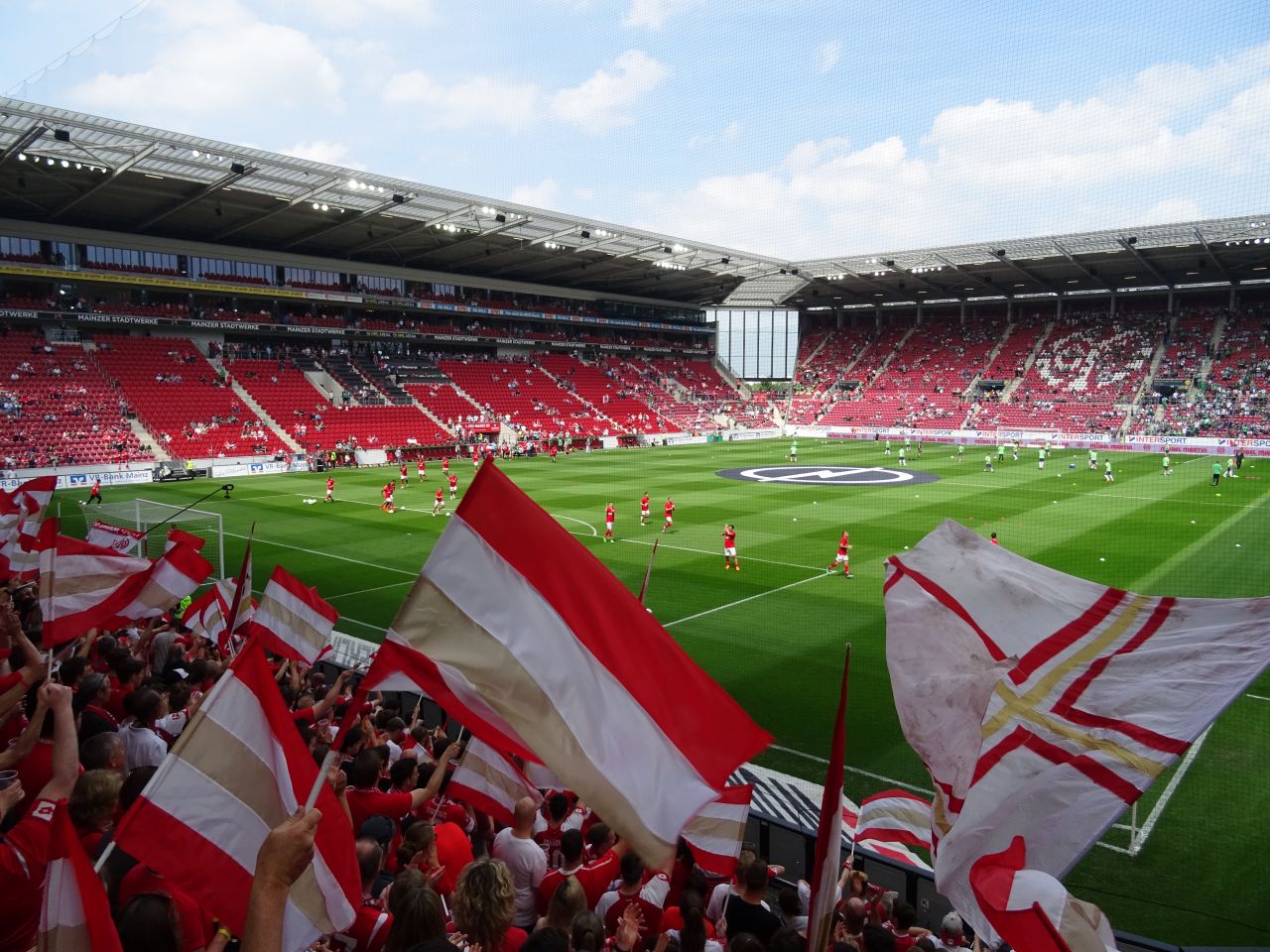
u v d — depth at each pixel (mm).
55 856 2893
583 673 4117
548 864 6633
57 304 50750
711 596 21141
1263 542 27125
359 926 4688
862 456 59938
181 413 52188
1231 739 12820
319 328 62844
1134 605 4965
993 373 78375
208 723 3891
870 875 7883
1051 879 3992
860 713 13828
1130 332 75250
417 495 40812
